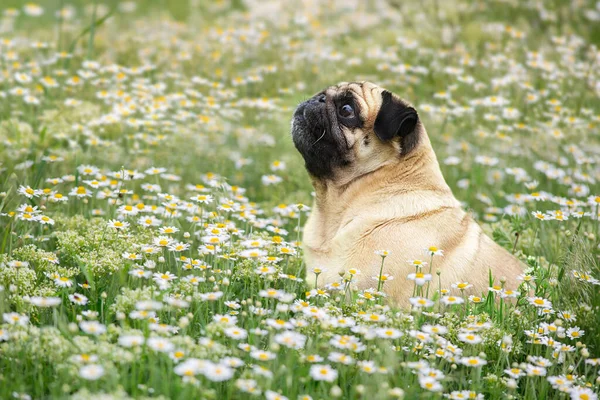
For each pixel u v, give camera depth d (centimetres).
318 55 1442
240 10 1938
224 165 1073
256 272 676
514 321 673
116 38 1559
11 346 539
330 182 807
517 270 753
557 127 1205
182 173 1035
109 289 665
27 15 1914
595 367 623
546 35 1562
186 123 1173
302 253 805
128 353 526
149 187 887
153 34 1614
